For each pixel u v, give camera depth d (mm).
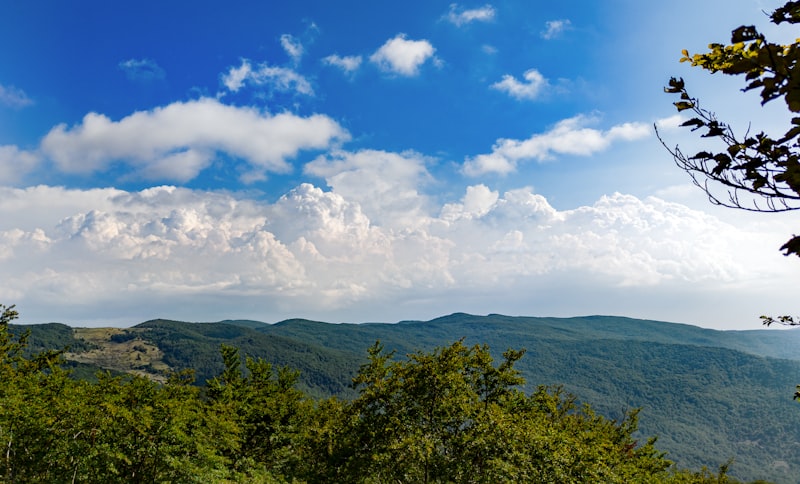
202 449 19328
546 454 18828
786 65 2771
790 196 3129
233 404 29125
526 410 23125
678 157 3549
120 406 18172
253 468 27891
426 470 17828
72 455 17375
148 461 18312
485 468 17531
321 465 24406
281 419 34281
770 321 5570
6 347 25500
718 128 3348
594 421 34312
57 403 18078
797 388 5723
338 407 35781
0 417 17406
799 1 3076
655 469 33094
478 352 20859
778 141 3035
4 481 17047
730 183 3320
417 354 20109
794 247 2842
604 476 20703
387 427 18781
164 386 23766
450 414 19172
